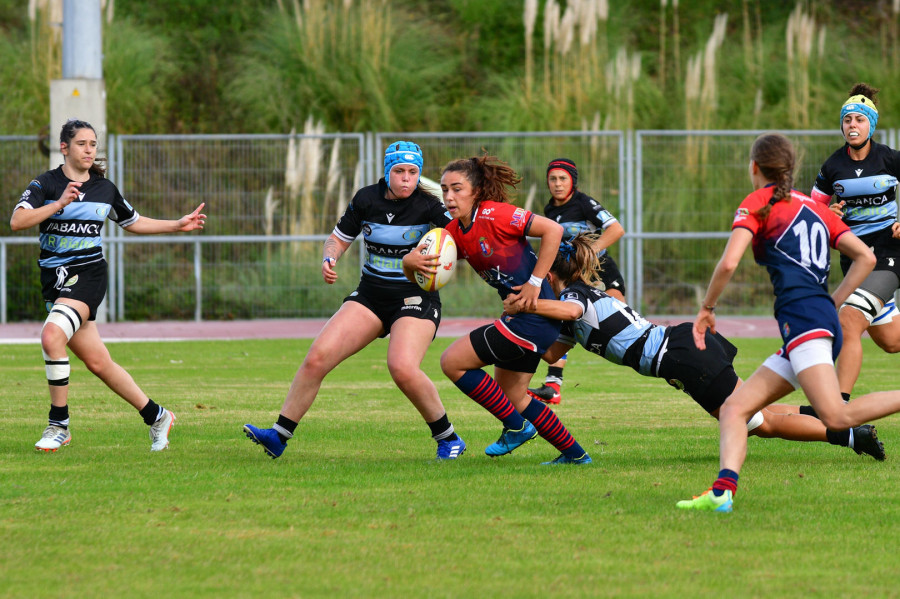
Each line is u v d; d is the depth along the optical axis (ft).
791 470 65.51
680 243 218.79
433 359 146.10
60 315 72.84
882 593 40.19
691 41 308.60
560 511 53.62
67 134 74.33
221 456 71.31
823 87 259.19
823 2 320.29
